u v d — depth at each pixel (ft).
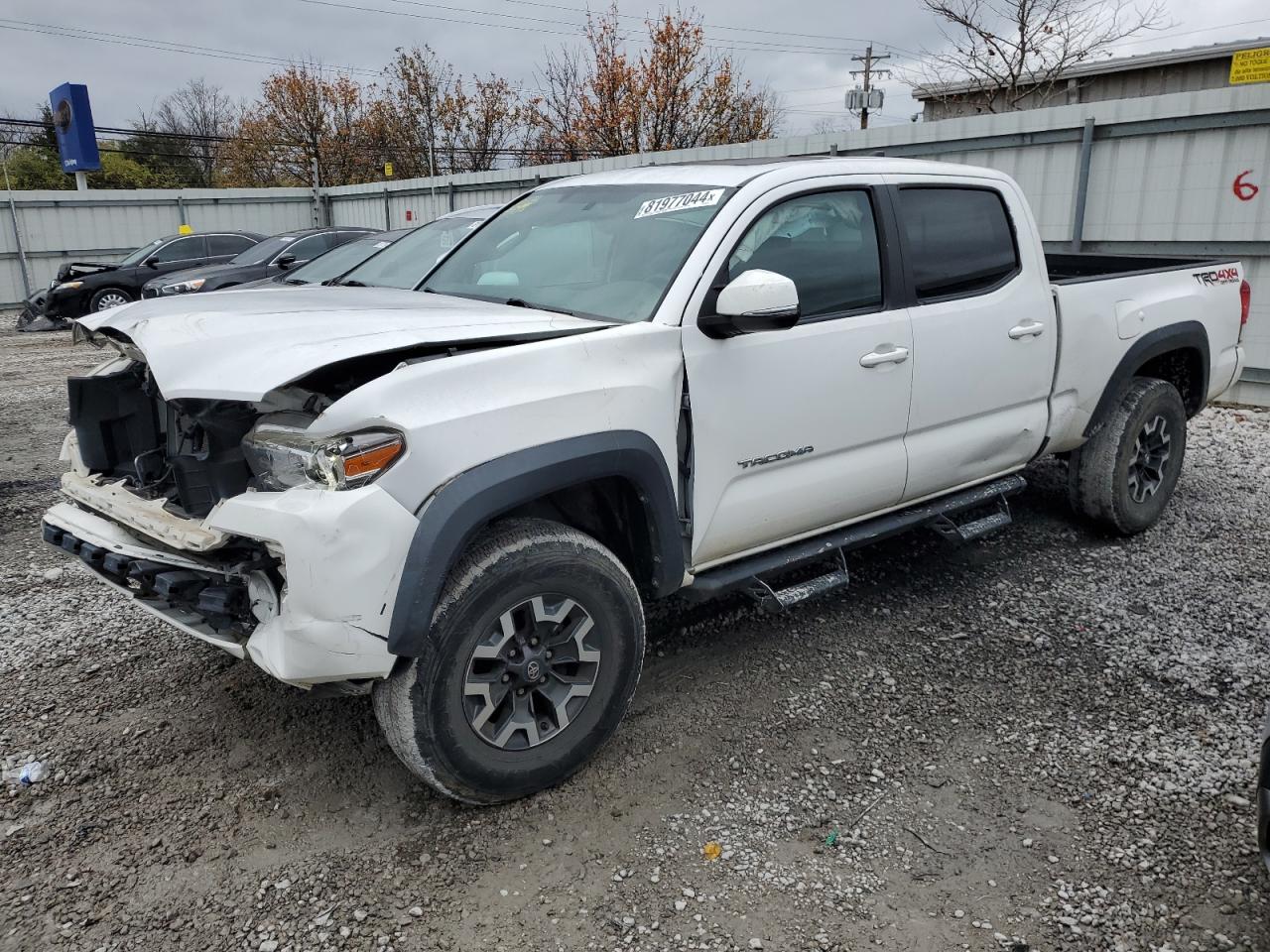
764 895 8.32
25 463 23.48
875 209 12.22
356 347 8.30
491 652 8.89
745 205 10.84
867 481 12.19
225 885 8.48
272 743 10.71
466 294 12.47
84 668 12.49
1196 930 7.86
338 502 7.84
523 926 7.97
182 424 9.86
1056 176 31.53
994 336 13.38
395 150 122.93
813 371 11.14
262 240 59.16
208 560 8.89
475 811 9.48
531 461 8.60
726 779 10.00
